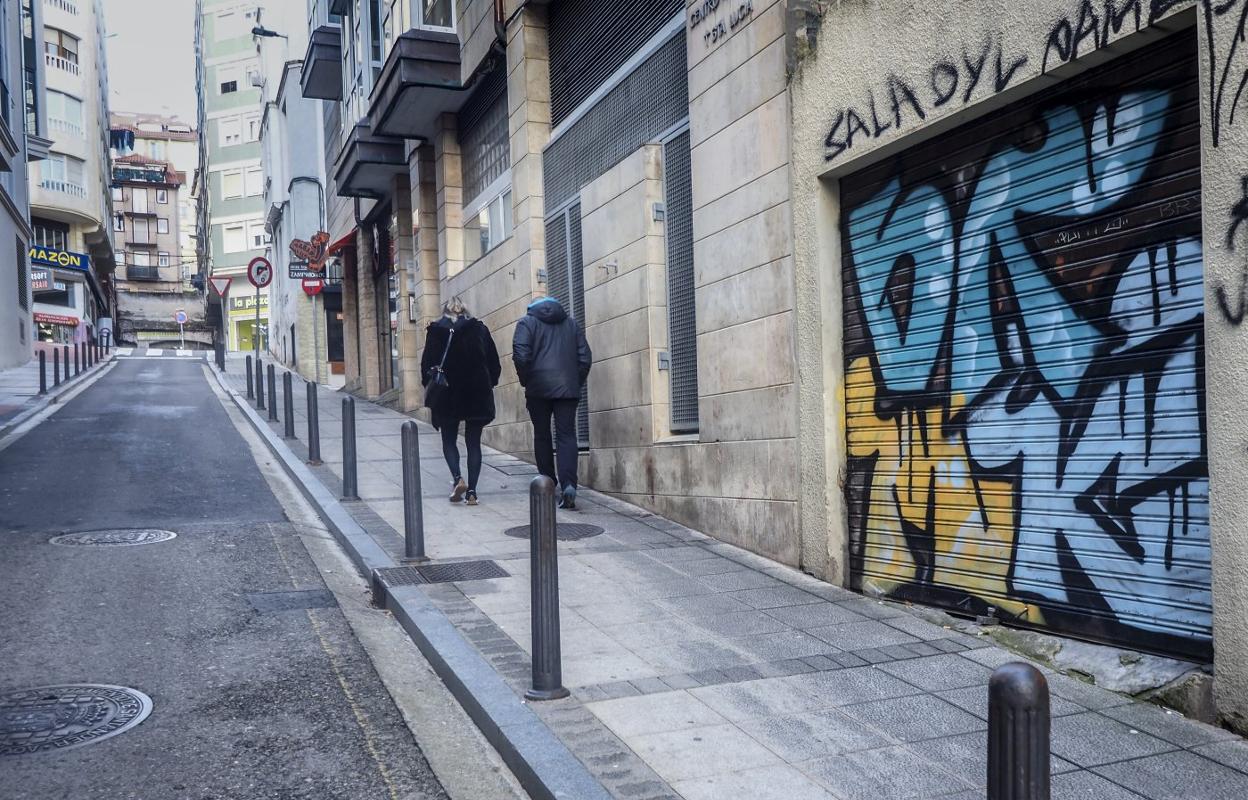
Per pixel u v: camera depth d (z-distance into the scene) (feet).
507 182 41.11
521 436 38.65
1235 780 10.48
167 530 24.73
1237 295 11.64
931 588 17.29
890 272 18.45
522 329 27.53
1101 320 14.06
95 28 169.17
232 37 195.62
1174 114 12.98
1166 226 13.08
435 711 13.70
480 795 11.17
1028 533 15.29
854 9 18.60
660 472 26.61
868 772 10.86
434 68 44.93
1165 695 12.53
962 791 10.39
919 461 17.63
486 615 17.13
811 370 19.93
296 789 11.23
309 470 34.27
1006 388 15.76
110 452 38.81
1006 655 14.76
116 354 137.90
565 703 13.01
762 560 21.48
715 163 23.54
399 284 60.95
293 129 120.16
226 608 18.33
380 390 73.05
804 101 20.03
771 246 21.29
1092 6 13.55
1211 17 11.96
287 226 128.98
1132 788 10.31
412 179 56.18
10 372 81.76
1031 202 15.30
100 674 14.79
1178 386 12.90
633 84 29.45
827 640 15.78
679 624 16.71
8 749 12.09
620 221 28.96
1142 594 13.38
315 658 15.74
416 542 21.15
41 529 24.49
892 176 18.39
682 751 11.44
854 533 19.25
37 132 103.55
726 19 22.97
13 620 17.17
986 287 16.19
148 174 276.41
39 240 151.23
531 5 36.88
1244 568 11.54
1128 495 13.58
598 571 20.47
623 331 28.89
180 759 11.95
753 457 22.08
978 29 15.62
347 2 62.90
